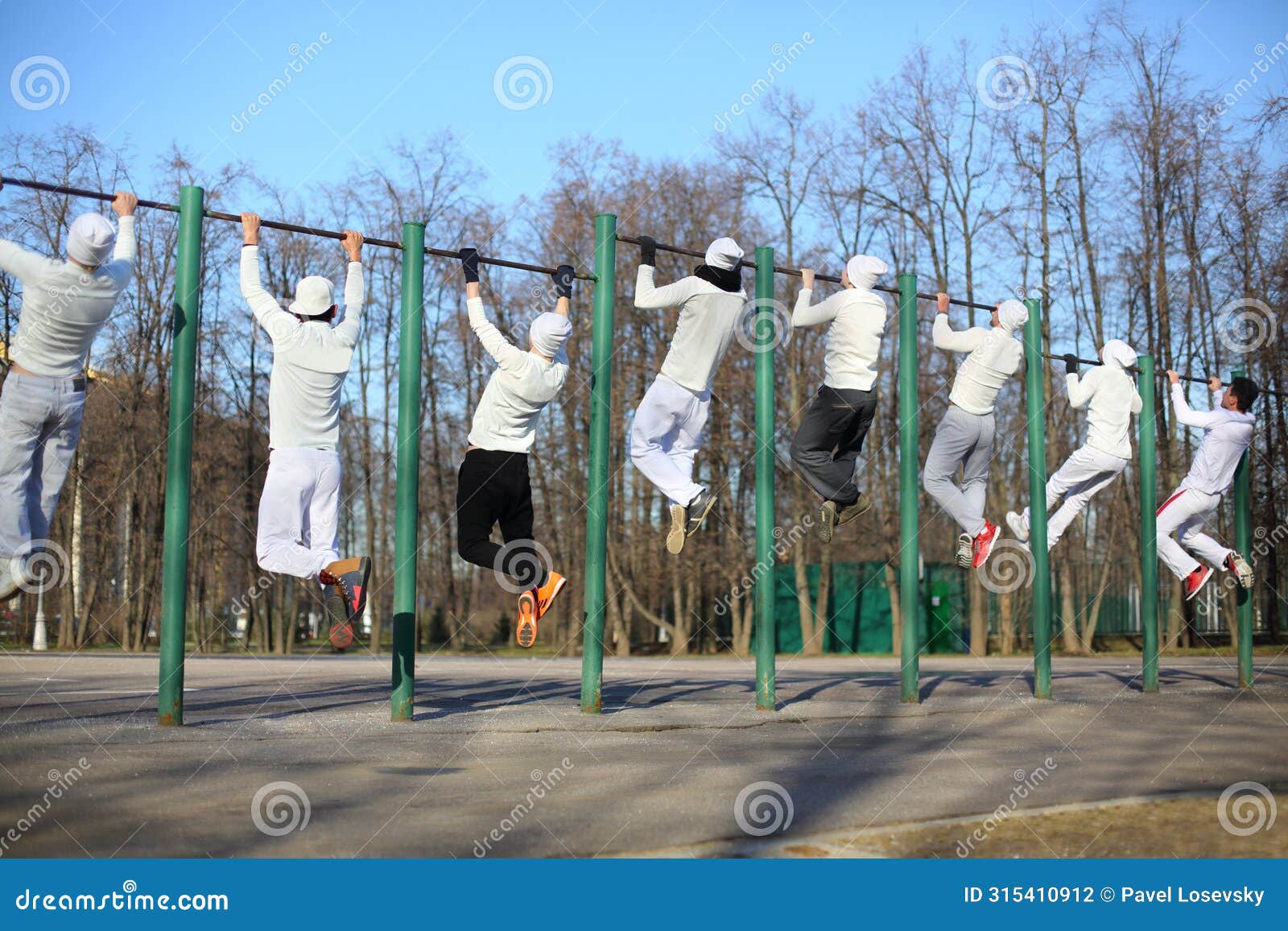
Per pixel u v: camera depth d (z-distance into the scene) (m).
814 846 4.69
